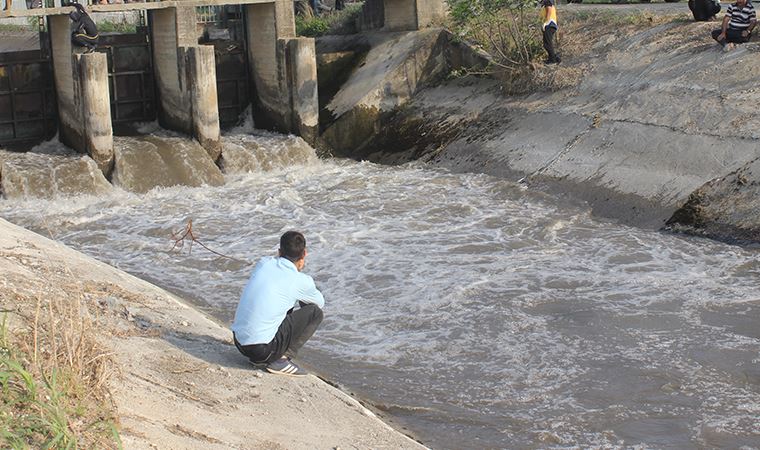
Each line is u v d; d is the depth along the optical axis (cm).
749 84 1981
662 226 1802
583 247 1727
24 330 829
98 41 2719
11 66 2595
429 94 2734
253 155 2598
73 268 1280
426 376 1191
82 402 717
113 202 2269
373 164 2589
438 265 1658
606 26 2567
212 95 2552
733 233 1689
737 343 1257
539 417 1062
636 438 1004
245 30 2916
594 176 2031
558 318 1377
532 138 2284
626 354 1237
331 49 3125
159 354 980
